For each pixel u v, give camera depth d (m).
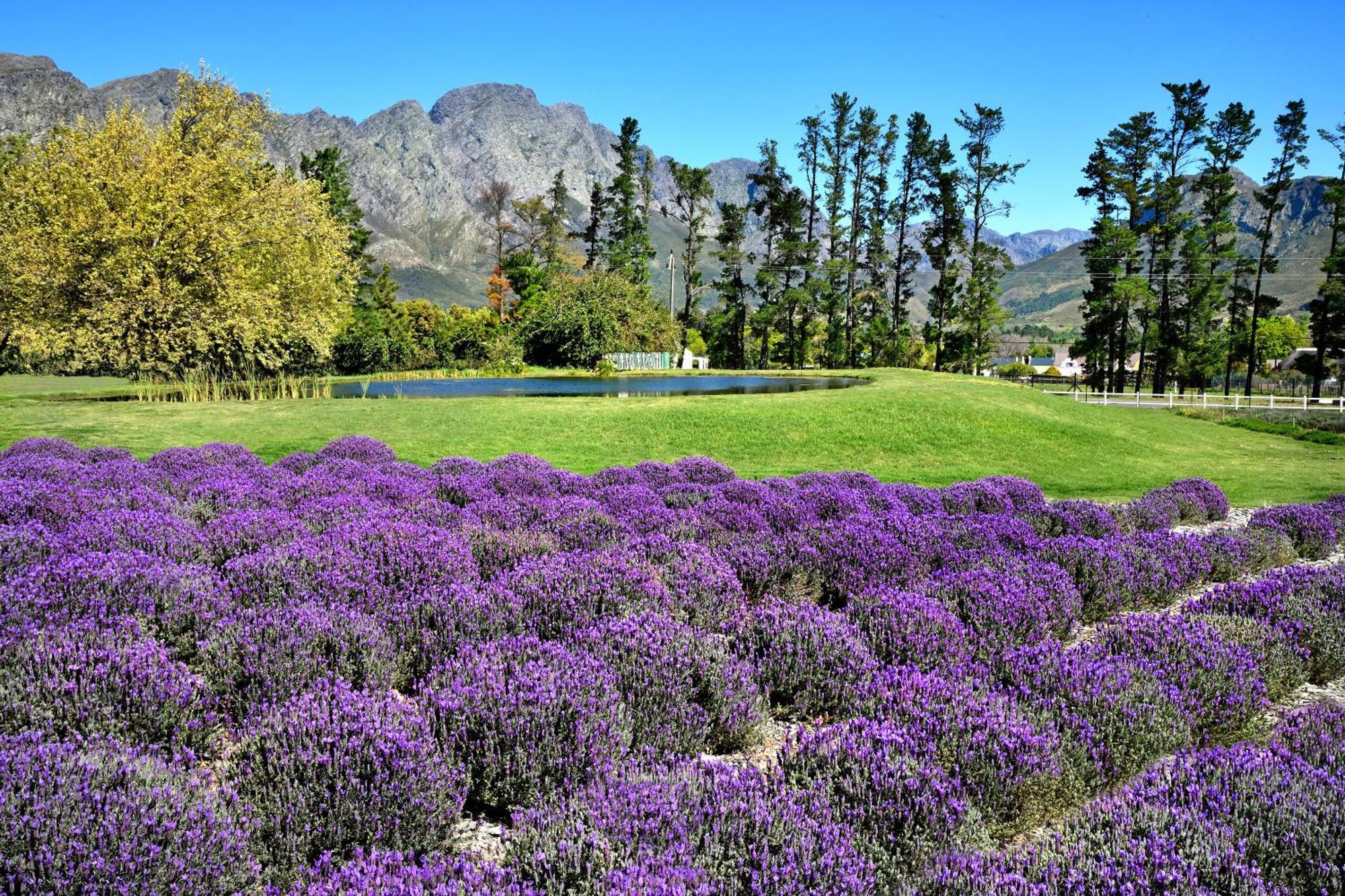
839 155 61.91
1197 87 51.72
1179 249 54.12
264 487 9.66
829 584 7.25
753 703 4.53
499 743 3.72
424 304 71.75
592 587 5.78
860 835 3.08
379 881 2.55
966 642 5.52
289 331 29.91
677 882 2.53
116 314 25.00
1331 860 2.94
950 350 61.12
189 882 2.54
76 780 2.71
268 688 4.26
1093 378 56.41
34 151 27.19
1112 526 10.27
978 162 57.47
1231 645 5.30
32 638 4.14
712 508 9.02
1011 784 3.56
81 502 7.79
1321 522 10.25
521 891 2.57
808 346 73.50
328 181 62.66
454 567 6.34
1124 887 2.63
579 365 55.94
